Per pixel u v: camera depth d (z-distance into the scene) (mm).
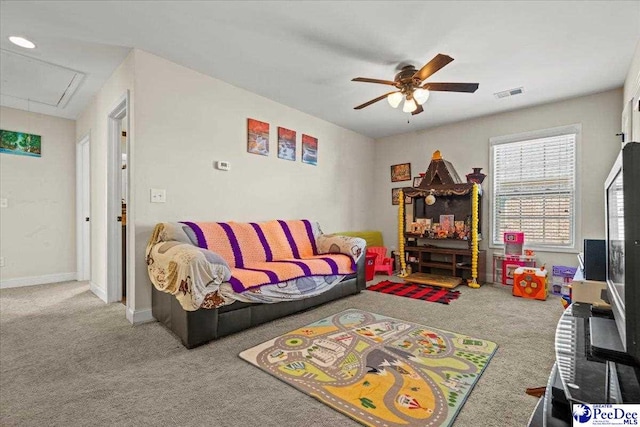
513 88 3418
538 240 3982
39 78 3215
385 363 1871
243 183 3506
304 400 1500
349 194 5129
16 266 3984
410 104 2873
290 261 3150
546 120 3891
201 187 3102
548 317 2766
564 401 879
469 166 4562
